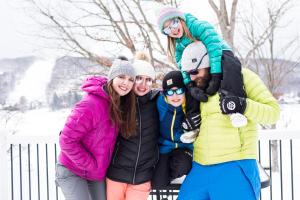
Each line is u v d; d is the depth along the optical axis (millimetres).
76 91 8977
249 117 2322
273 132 3637
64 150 2467
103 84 2574
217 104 2436
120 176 2650
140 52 2828
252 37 9148
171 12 2689
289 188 5391
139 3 8508
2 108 10203
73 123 2422
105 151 2568
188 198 2566
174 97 2541
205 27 2572
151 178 2732
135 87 2570
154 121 2648
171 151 2760
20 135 3836
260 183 2570
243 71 2521
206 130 2486
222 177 2426
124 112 2592
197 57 2506
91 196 2783
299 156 7012
